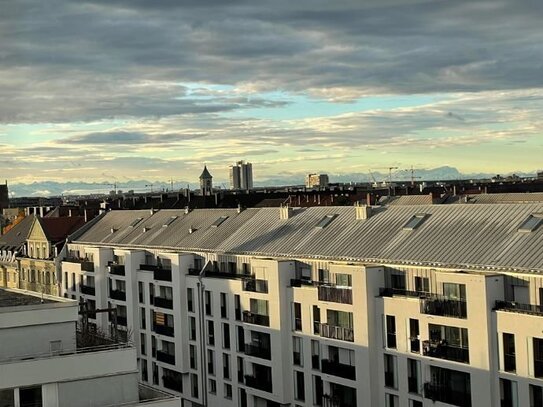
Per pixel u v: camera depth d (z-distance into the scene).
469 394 59.41
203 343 88.88
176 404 46.16
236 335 83.19
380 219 77.81
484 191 167.88
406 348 64.31
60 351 45.62
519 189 181.38
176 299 92.38
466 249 64.06
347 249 74.19
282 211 90.12
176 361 92.81
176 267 92.19
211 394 88.31
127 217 124.56
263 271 78.50
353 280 68.38
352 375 69.06
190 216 108.62
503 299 58.16
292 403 76.50
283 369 76.25
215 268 89.81
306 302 73.94
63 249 125.19
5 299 49.62
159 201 176.00
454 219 70.38
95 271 109.69
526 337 54.88
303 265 77.00
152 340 99.00
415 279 65.75
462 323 59.28
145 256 102.56
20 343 44.84
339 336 70.06
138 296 101.56
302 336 74.69
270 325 77.44
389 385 66.62
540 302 56.00
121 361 46.06
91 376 45.12
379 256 69.62
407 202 136.50
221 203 175.38
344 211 84.25
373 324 67.31
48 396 44.03
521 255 59.09
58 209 156.50
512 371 56.41
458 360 59.78
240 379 83.25
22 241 145.25
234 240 90.88
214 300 86.62
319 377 73.25
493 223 66.31
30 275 134.88
